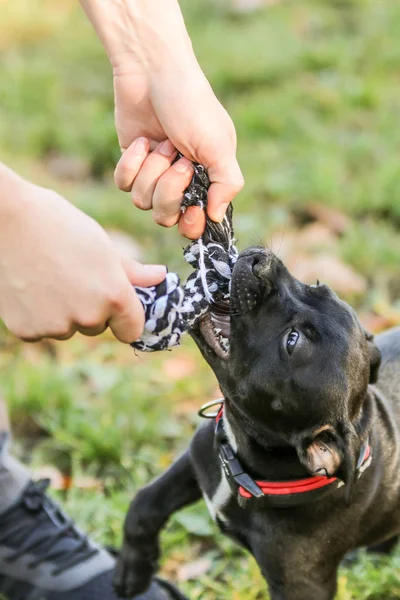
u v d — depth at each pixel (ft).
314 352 11.18
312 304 11.69
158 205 10.28
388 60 28.99
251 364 11.38
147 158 10.25
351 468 10.78
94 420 16.47
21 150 24.25
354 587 13.61
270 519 11.80
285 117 25.40
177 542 14.26
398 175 22.61
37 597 12.89
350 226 21.35
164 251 20.57
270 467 11.70
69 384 17.21
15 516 12.82
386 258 20.51
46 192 7.72
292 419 11.21
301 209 22.16
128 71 10.41
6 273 7.45
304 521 11.75
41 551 12.85
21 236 7.40
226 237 10.82
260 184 22.75
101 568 13.06
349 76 27.84
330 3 33.45
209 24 31.45
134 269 8.79
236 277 11.16
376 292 19.60
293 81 27.63
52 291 7.42
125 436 16.15
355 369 11.27
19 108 26.07
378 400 12.73
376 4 32.96
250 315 11.39
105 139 24.40
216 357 11.66
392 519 12.80
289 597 12.00
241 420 11.68
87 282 7.43
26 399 16.71
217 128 10.19
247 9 32.24
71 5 33.45
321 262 19.77
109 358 18.19
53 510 13.23
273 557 11.89
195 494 12.96
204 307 10.54
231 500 12.10
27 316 7.49
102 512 14.62
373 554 14.40
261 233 21.02
